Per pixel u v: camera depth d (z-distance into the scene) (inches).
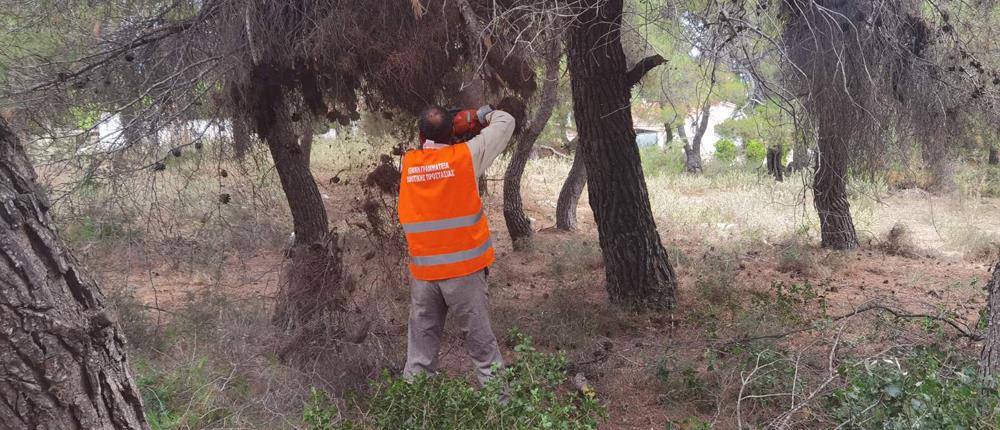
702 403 176.7
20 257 78.8
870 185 332.5
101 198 192.1
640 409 176.7
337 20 179.5
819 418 145.2
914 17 245.4
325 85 202.5
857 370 146.4
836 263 363.3
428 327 160.2
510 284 323.0
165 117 184.9
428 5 173.0
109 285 238.7
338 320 185.5
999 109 260.7
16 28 202.7
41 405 82.1
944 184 336.5
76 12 203.8
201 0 199.9
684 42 170.9
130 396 93.4
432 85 187.9
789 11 215.5
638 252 269.1
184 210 273.6
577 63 253.9
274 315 202.1
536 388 130.9
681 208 565.6
